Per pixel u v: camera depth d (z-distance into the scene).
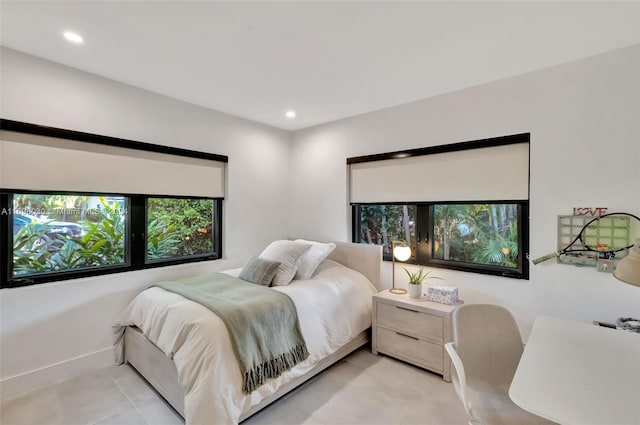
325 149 3.94
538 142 2.49
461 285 2.93
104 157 2.65
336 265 3.34
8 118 2.19
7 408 2.06
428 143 3.09
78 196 2.59
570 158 2.36
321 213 3.98
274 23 1.86
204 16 1.79
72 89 2.45
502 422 1.43
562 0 1.67
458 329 1.82
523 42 2.09
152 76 2.60
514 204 2.70
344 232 3.76
